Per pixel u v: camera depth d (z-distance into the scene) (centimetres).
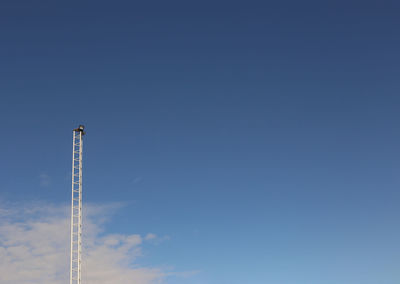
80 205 15838
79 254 15312
